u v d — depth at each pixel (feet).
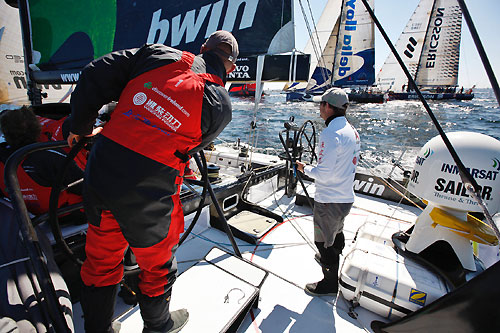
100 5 8.56
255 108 6.83
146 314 2.98
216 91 2.62
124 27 8.32
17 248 3.34
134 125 2.31
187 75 2.46
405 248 5.12
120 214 2.41
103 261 2.77
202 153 3.88
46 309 2.47
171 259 2.97
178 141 2.43
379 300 4.45
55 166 3.98
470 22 1.84
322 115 5.01
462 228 4.20
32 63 10.49
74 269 4.17
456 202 4.19
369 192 10.37
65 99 14.53
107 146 2.34
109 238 2.69
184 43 7.24
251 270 4.72
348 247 6.81
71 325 2.72
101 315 2.88
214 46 2.89
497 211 4.11
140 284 2.89
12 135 3.89
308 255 6.37
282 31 5.67
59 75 9.57
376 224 6.48
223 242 6.73
